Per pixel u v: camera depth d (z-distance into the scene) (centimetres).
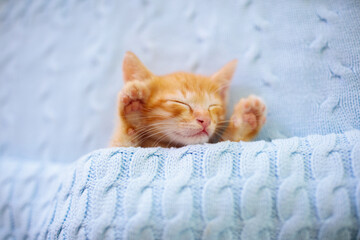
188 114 29
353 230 25
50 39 40
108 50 38
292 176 25
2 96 40
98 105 37
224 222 25
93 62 38
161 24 38
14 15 42
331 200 25
